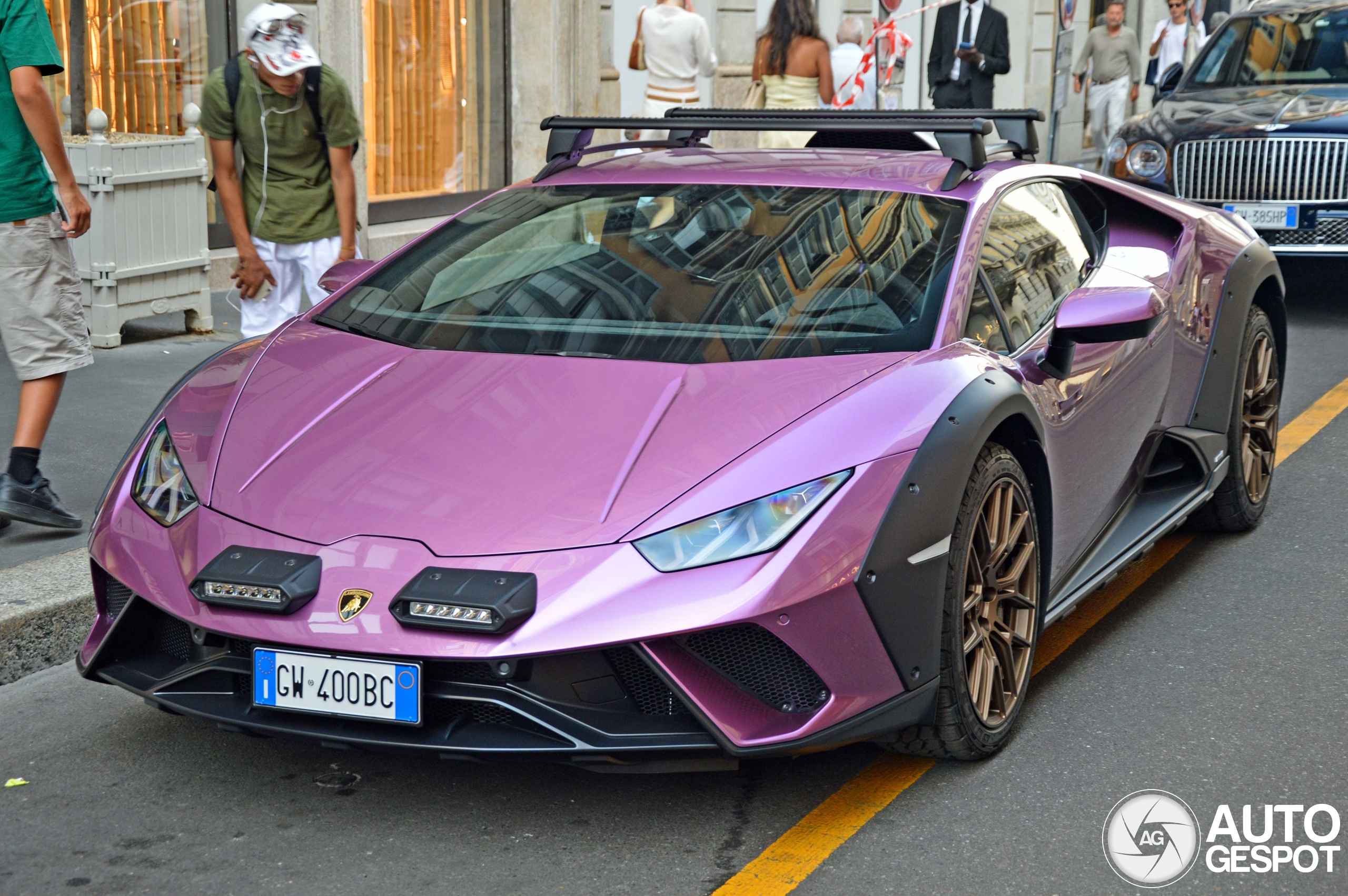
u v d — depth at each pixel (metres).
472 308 3.70
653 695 2.83
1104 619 4.32
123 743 3.45
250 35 5.69
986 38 11.91
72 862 2.88
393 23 11.03
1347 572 4.73
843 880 2.81
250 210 5.91
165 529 3.10
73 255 4.60
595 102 12.43
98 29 8.66
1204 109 9.48
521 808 3.10
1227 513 5.02
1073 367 3.80
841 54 11.54
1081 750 3.41
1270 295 5.17
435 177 11.59
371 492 2.99
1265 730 3.54
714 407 3.10
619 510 2.85
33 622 3.94
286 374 3.51
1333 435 6.45
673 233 3.83
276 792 3.18
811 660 2.81
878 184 3.89
